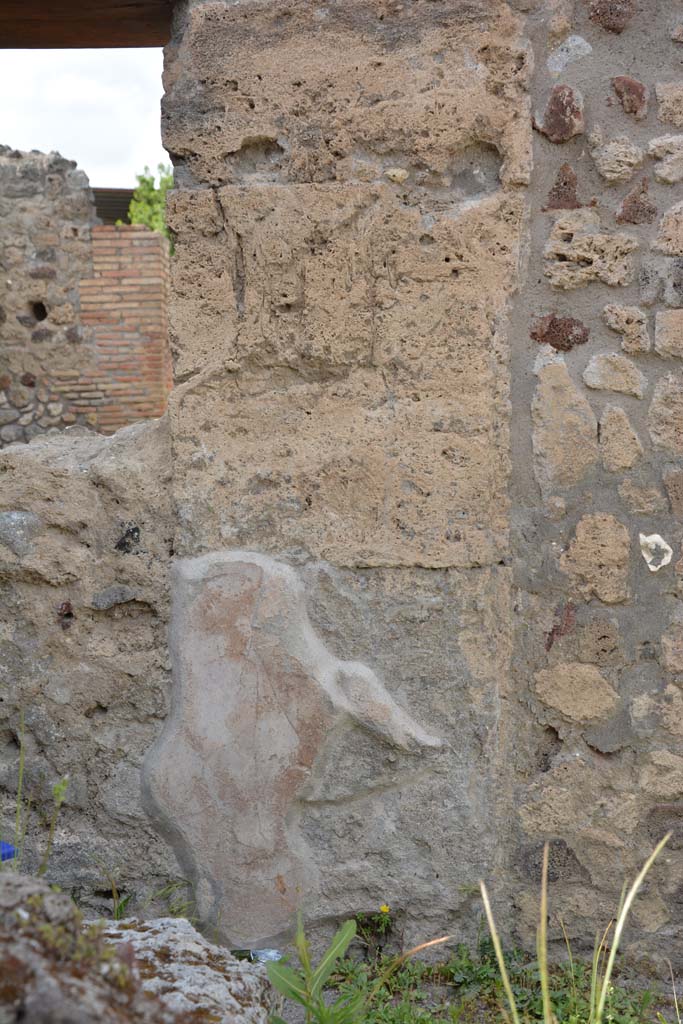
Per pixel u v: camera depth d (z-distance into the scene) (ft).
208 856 9.42
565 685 9.48
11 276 32.19
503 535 9.44
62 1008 4.46
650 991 8.95
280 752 9.34
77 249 32.40
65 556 9.59
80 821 9.65
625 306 9.34
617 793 9.45
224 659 9.39
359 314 9.32
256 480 9.46
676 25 9.27
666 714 9.37
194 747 9.40
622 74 9.30
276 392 9.47
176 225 9.44
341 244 9.30
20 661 9.68
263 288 9.39
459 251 9.29
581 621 9.46
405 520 9.34
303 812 9.42
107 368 32.81
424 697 9.38
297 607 9.35
